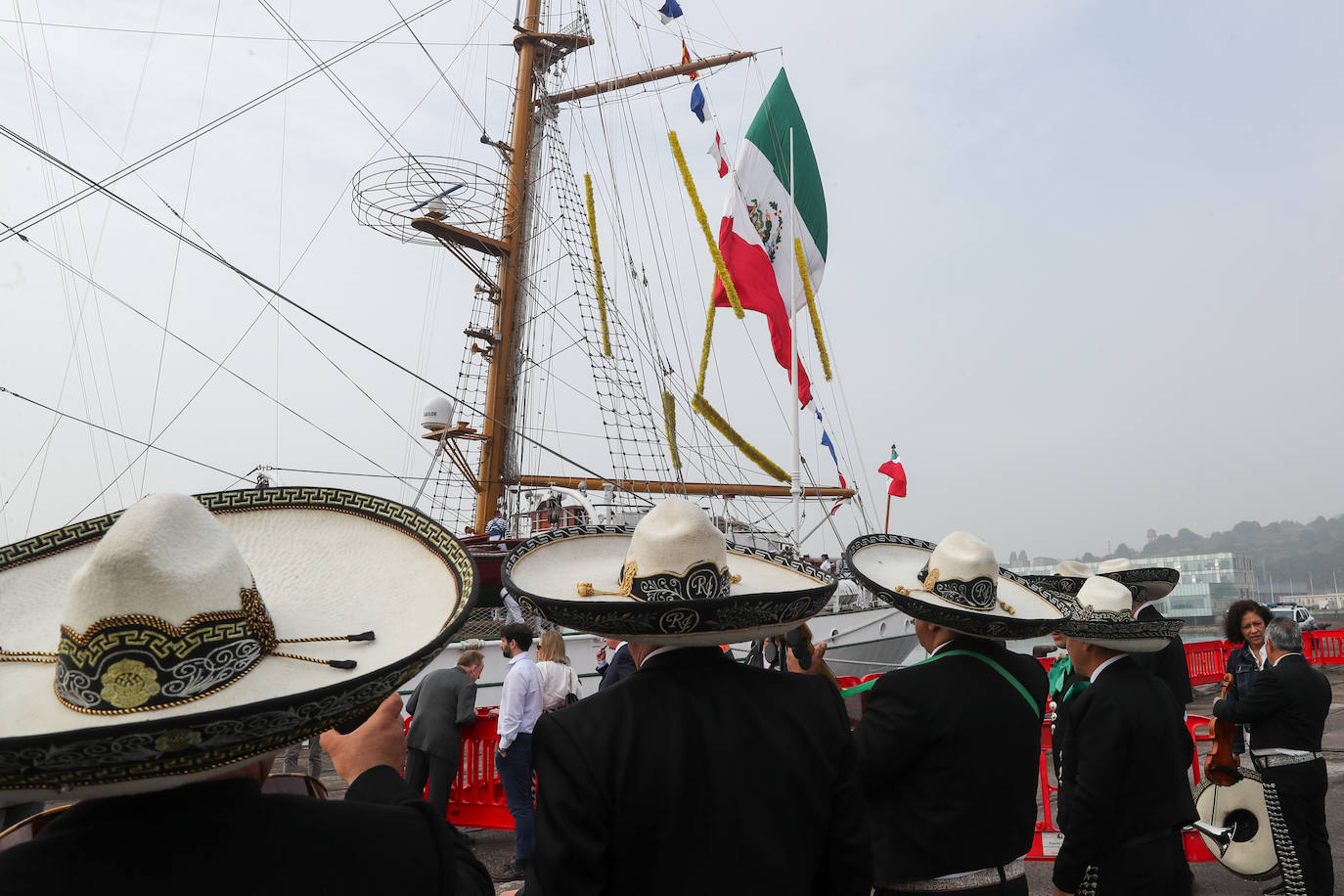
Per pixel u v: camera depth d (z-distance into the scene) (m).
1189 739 4.17
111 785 1.44
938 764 3.35
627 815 2.30
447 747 7.87
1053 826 7.26
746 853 2.34
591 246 23.67
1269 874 5.89
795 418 18.05
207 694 1.49
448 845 1.86
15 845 1.52
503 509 25.03
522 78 27.47
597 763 2.32
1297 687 5.41
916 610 3.67
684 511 2.58
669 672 2.56
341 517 2.06
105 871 1.49
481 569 14.18
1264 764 5.51
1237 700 5.67
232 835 1.58
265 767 1.79
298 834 1.66
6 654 1.65
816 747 2.54
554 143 28.45
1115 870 3.88
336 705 1.50
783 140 20.17
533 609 2.64
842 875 2.55
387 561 1.98
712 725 2.44
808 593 2.55
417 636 1.74
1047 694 3.76
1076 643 4.30
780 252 19.73
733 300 18.61
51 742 1.29
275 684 1.58
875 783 3.43
